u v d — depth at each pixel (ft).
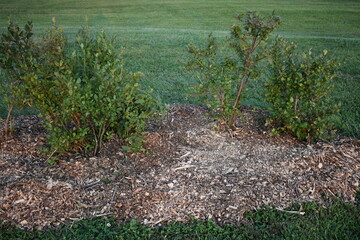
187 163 13.48
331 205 11.98
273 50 15.72
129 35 40.24
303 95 15.07
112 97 13.04
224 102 15.64
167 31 43.68
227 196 11.94
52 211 11.20
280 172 13.12
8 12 64.54
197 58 15.64
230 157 13.98
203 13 63.98
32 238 10.33
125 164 13.28
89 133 14.05
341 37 42.11
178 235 10.56
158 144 14.65
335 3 74.74
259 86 23.72
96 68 12.93
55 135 12.69
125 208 11.43
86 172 12.69
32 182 12.00
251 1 78.84
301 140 15.48
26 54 14.17
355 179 13.07
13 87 13.10
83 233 10.54
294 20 55.11
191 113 17.84
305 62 15.10
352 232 10.92
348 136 16.63
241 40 14.78
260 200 11.94
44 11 67.31
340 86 23.77
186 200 11.76
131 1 80.79
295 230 10.86
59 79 12.17
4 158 13.32
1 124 16.20
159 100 17.90
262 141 15.29
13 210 11.14
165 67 27.78
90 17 60.75
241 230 10.86
